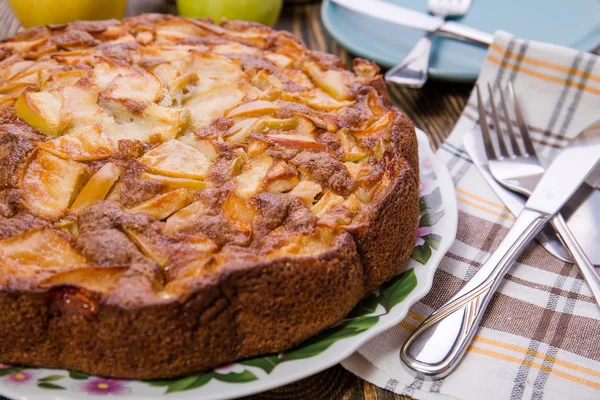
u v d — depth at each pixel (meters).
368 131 0.45
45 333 0.36
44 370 0.37
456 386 0.40
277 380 0.37
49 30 0.50
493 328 0.42
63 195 0.40
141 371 0.37
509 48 0.54
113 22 0.52
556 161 0.49
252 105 0.45
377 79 0.49
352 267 0.39
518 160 0.51
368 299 0.41
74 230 0.39
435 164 0.49
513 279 0.45
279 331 0.38
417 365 0.40
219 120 0.44
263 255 0.38
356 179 0.42
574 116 0.53
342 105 0.47
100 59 0.47
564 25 0.63
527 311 0.43
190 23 0.52
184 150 0.42
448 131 0.57
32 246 0.37
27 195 0.39
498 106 0.55
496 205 0.50
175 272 0.37
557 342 0.42
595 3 0.65
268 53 0.51
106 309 0.36
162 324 0.36
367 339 0.39
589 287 0.44
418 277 0.42
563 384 0.40
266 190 0.41
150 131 0.44
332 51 0.64
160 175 0.41
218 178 0.41
